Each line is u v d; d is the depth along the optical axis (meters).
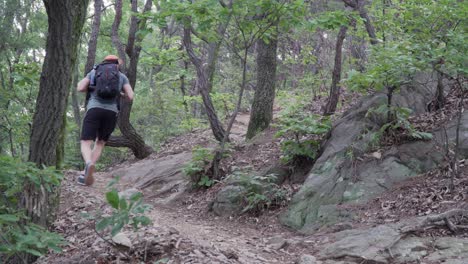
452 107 7.82
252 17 8.41
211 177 9.10
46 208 5.90
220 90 21.41
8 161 3.80
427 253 4.91
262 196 7.46
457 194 5.97
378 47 6.96
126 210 3.32
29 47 13.36
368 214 6.29
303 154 8.18
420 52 6.33
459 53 5.95
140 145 14.22
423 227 5.38
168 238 5.29
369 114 7.97
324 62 14.23
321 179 7.39
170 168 11.06
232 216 7.62
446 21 7.04
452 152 6.84
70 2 5.62
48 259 5.52
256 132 11.59
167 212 8.25
